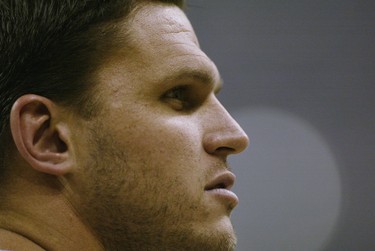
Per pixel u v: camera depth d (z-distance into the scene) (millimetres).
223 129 4121
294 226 13227
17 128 3854
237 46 13984
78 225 3893
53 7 4020
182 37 4176
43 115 3924
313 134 13812
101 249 3912
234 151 4164
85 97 3922
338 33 14133
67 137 3912
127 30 4039
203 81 4109
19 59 3996
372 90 13953
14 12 4059
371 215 13453
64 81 3943
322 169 13664
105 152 3879
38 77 3959
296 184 13516
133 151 3875
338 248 13258
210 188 4043
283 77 14016
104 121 3896
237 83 13961
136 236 3881
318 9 14172
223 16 14094
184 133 3967
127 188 3855
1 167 3975
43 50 3979
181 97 4113
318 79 14000
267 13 14070
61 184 3920
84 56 3959
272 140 13734
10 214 3936
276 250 13125
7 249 3834
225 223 3996
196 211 3924
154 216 3863
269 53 14070
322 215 13328
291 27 14148
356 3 14250
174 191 3887
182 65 4039
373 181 13500
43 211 3908
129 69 3979
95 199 3877
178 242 3885
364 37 14141
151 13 4176
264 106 13930
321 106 13977
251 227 13211
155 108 3963
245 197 13375
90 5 4035
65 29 3990
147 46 4039
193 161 3963
